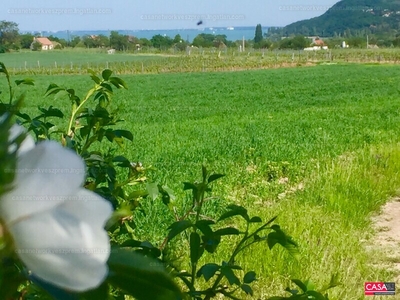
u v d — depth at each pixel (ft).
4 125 1.85
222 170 39.27
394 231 25.18
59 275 1.77
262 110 100.12
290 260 18.54
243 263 18.42
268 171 37.35
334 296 16.31
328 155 42.80
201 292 5.86
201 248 5.80
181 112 101.35
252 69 273.54
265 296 16.02
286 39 416.26
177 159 44.60
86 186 6.49
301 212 25.17
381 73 206.69
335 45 424.05
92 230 1.81
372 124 63.82
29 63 303.89
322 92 137.90
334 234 22.13
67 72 256.32
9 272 1.95
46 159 1.79
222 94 141.90
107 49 424.05
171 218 25.52
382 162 36.22
